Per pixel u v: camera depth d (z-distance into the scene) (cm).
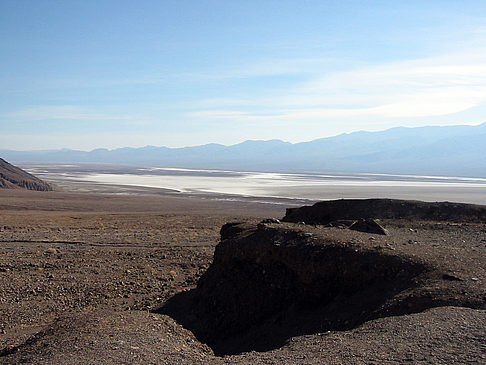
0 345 1291
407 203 2208
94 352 873
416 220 2033
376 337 841
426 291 1030
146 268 2269
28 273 2156
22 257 2505
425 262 1184
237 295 1399
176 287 1914
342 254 1280
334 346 837
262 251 1424
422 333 818
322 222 2166
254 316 1339
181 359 852
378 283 1180
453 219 2023
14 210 6216
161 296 1778
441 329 824
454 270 1125
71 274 2148
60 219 4922
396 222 1997
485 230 1784
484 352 719
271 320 1284
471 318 860
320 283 1271
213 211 6531
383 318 946
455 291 1009
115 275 2136
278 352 860
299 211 2316
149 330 1049
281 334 1191
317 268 1284
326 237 1405
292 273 1337
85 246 2911
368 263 1224
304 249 1344
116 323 1073
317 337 930
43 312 1639
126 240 3131
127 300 1775
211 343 1339
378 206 2200
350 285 1226
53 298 1795
